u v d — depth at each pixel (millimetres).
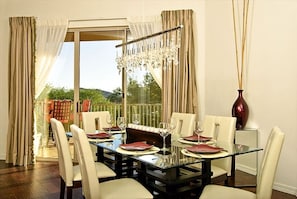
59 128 2652
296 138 3389
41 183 3814
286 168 3496
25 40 4867
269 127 3742
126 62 3926
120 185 2373
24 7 5129
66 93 5160
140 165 2924
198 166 2928
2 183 3814
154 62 3547
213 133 3203
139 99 5078
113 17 5016
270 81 3721
